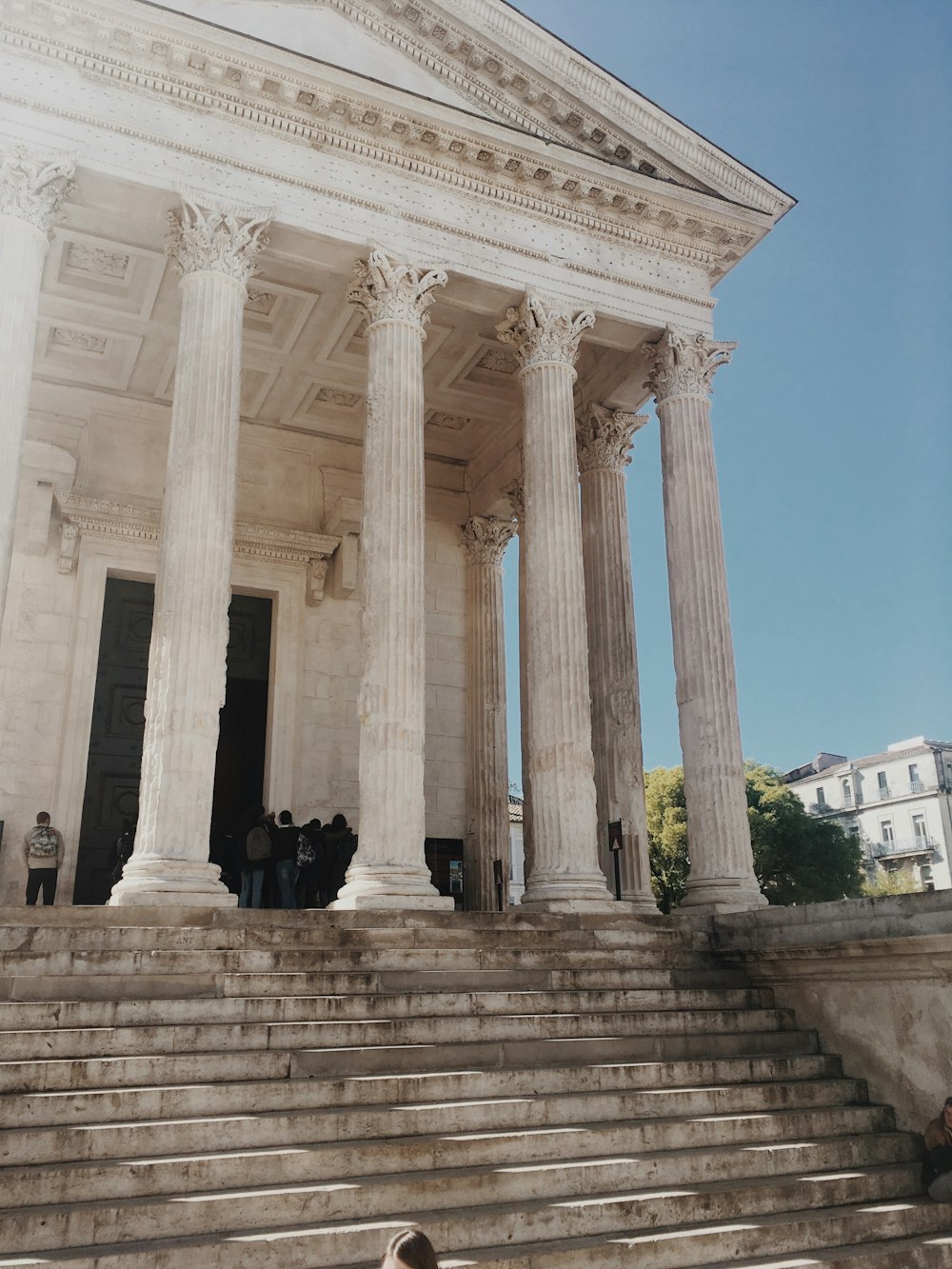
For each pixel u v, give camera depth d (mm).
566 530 20203
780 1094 12586
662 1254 9320
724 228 23359
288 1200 8836
